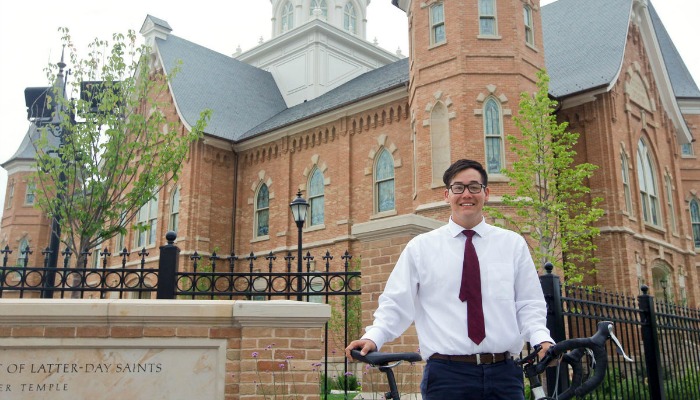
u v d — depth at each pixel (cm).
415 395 843
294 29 3988
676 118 2953
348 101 2697
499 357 355
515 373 355
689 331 963
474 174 378
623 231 2242
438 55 2217
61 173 1459
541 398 319
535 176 1966
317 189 2888
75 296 1337
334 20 4325
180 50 3584
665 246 2588
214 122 3266
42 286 783
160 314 600
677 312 952
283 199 2986
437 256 372
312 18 4056
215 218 3114
